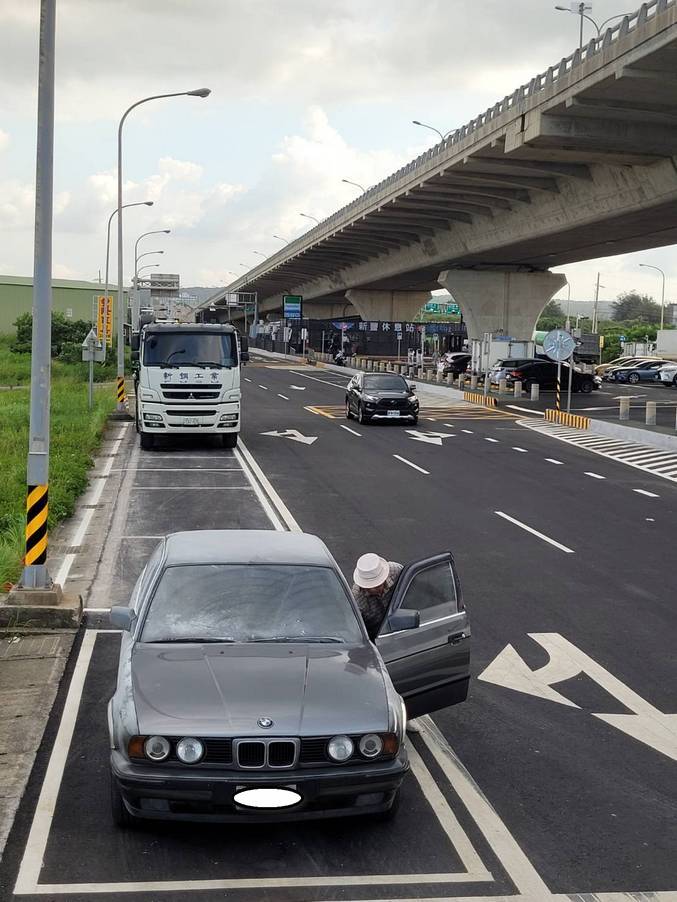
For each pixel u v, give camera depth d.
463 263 68.12
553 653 10.29
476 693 9.07
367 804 5.91
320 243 77.69
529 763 7.48
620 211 41.91
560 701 8.90
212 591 7.03
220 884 5.50
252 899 5.36
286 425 34.22
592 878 5.70
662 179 38.44
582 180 43.66
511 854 5.97
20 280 97.62
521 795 6.88
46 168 11.04
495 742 7.90
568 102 33.25
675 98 33.22
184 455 25.66
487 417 39.06
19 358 67.56
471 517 17.97
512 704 8.80
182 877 5.57
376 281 91.00
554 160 41.00
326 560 7.48
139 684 6.10
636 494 21.23
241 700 5.93
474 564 14.30
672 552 15.45
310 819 5.77
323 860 5.82
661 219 43.94
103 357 35.34
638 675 9.66
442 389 53.16
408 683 7.08
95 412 34.12
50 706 8.33
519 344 59.50
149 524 16.59
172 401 25.81
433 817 6.48
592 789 7.01
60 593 11.05
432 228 65.31
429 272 78.62
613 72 30.44
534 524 17.48
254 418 36.72
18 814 6.34
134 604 7.43
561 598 12.54
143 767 5.64
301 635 6.75
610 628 11.26
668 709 8.75
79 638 10.35
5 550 13.03
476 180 46.25
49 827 6.16
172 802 5.63
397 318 104.88
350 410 36.88
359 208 62.28
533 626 11.27
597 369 75.00
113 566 13.62
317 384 59.25
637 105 34.25
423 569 7.31
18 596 10.81
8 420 30.69
